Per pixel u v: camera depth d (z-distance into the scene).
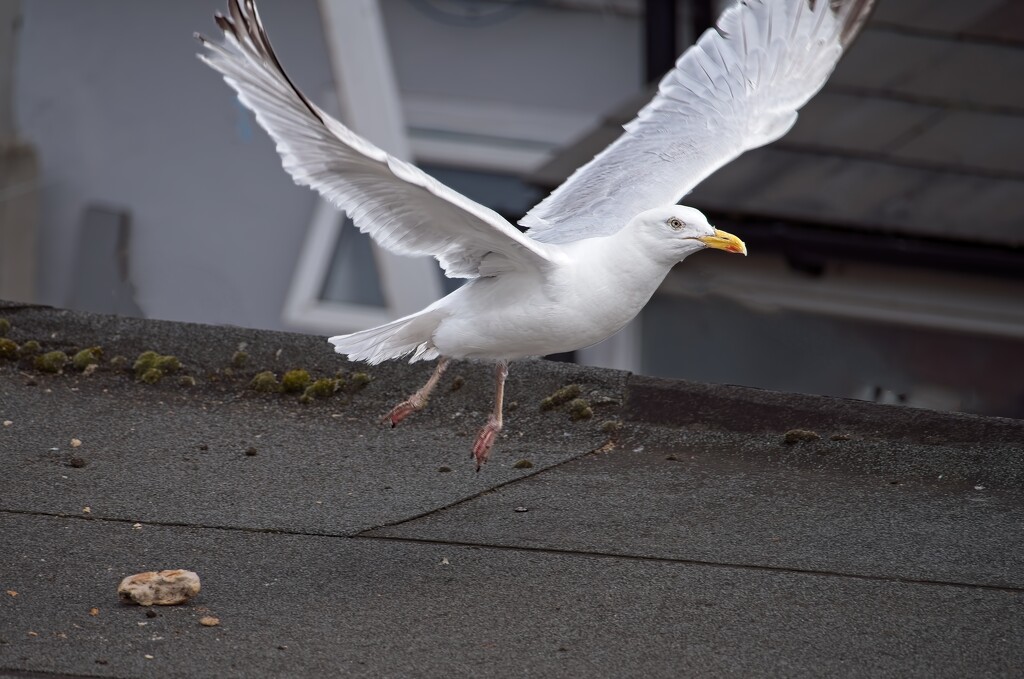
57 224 21.70
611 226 10.19
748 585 9.29
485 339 9.58
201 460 10.91
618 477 10.99
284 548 9.64
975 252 20.62
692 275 21.08
